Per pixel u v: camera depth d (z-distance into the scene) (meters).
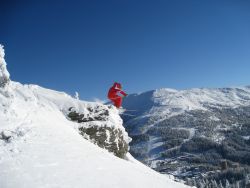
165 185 18.34
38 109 23.81
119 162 19.59
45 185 12.92
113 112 32.34
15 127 17.69
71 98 31.89
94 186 14.19
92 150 19.50
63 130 21.58
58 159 15.74
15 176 12.97
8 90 20.31
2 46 20.52
